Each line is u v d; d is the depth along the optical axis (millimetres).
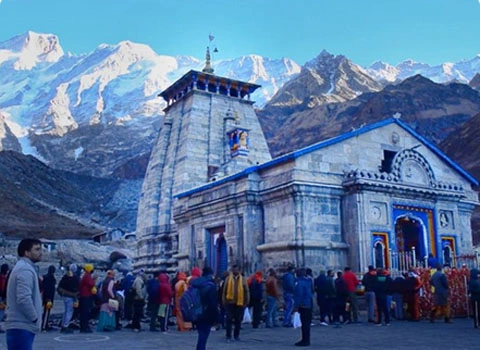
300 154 24016
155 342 13820
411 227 26922
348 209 24484
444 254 26875
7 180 104188
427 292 19906
